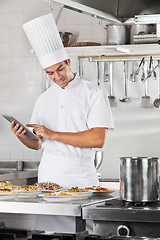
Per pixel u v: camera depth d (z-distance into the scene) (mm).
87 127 2770
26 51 4773
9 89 4816
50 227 2166
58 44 2662
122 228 2037
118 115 4445
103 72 4512
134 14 2650
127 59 4379
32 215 2227
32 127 2736
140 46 4039
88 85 2789
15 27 4812
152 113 4355
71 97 2770
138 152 4391
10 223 2258
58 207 2143
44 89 4707
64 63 2688
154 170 2104
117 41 4273
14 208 2227
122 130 4430
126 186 2115
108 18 2609
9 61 4824
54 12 4695
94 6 2508
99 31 4582
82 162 2730
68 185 2701
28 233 1690
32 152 4750
